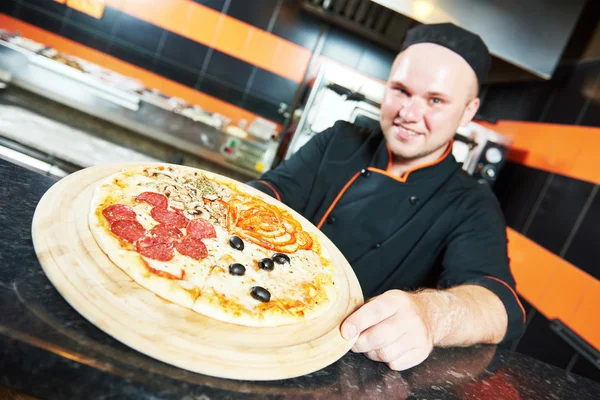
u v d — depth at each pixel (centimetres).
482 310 102
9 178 90
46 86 327
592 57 274
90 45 379
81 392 53
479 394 80
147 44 382
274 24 380
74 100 331
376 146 180
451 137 158
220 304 74
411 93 150
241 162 359
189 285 76
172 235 90
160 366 59
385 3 257
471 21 259
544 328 239
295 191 179
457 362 90
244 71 391
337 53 385
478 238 146
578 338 204
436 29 145
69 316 61
